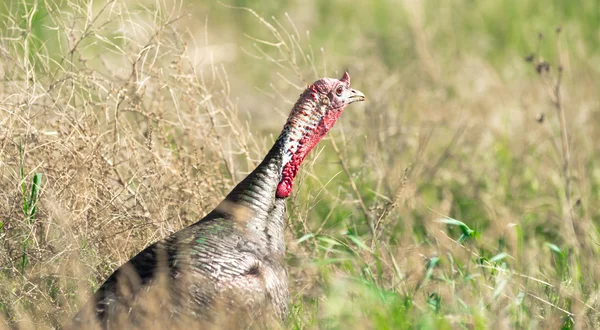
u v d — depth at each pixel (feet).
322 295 48.60
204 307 38.73
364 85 84.53
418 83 87.81
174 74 56.70
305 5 108.47
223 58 90.63
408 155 68.69
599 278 49.14
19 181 49.24
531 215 63.05
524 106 77.15
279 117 78.33
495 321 42.98
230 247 40.70
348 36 102.17
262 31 102.78
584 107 78.59
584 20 105.70
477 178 67.92
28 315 44.16
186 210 52.70
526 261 53.06
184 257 39.93
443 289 47.85
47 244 47.11
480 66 91.91
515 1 109.60
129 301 38.50
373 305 43.73
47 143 50.16
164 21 59.52
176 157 54.34
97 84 53.62
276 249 42.45
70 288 46.44
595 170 68.90
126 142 54.08
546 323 43.93
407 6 104.42
